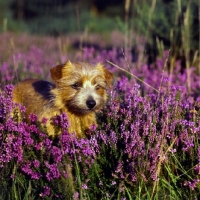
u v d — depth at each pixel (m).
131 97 6.57
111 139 5.75
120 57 14.70
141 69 11.76
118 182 5.43
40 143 5.67
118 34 27.36
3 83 9.67
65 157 5.37
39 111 7.12
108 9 52.91
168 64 13.17
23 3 43.72
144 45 14.00
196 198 5.17
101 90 7.29
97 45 24.42
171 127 5.91
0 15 41.47
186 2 13.97
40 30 35.94
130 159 5.53
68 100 6.94
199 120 5.98
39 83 7.80
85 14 42.09
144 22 14.95
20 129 5.77
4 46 18.78
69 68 7.08
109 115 6.51
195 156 5.73
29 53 14.91
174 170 5.71
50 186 5.30
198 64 13.29
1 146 5.70
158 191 5.38
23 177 5.55
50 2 42.31
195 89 10.33
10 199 5.35
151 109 6.35
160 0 16.05
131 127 5.73
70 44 24.75
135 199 5.21
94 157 5.61
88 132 6.72
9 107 5.93
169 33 13.78
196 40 13.37
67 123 6.06
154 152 5.44
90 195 5.35
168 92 6.79
